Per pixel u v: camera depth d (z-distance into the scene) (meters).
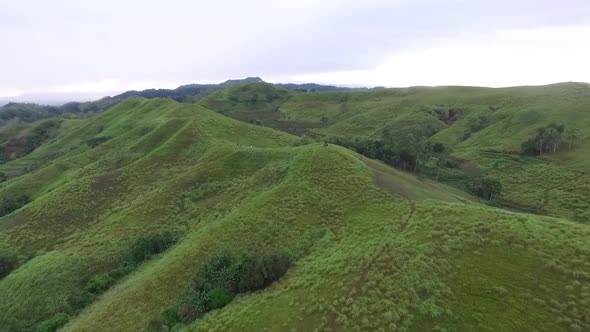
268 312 25.92
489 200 76.19
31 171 107.25
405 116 153.50
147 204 56.34
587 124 106.94
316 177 47.59
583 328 20.30
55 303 39.62
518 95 149.75
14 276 45.91
